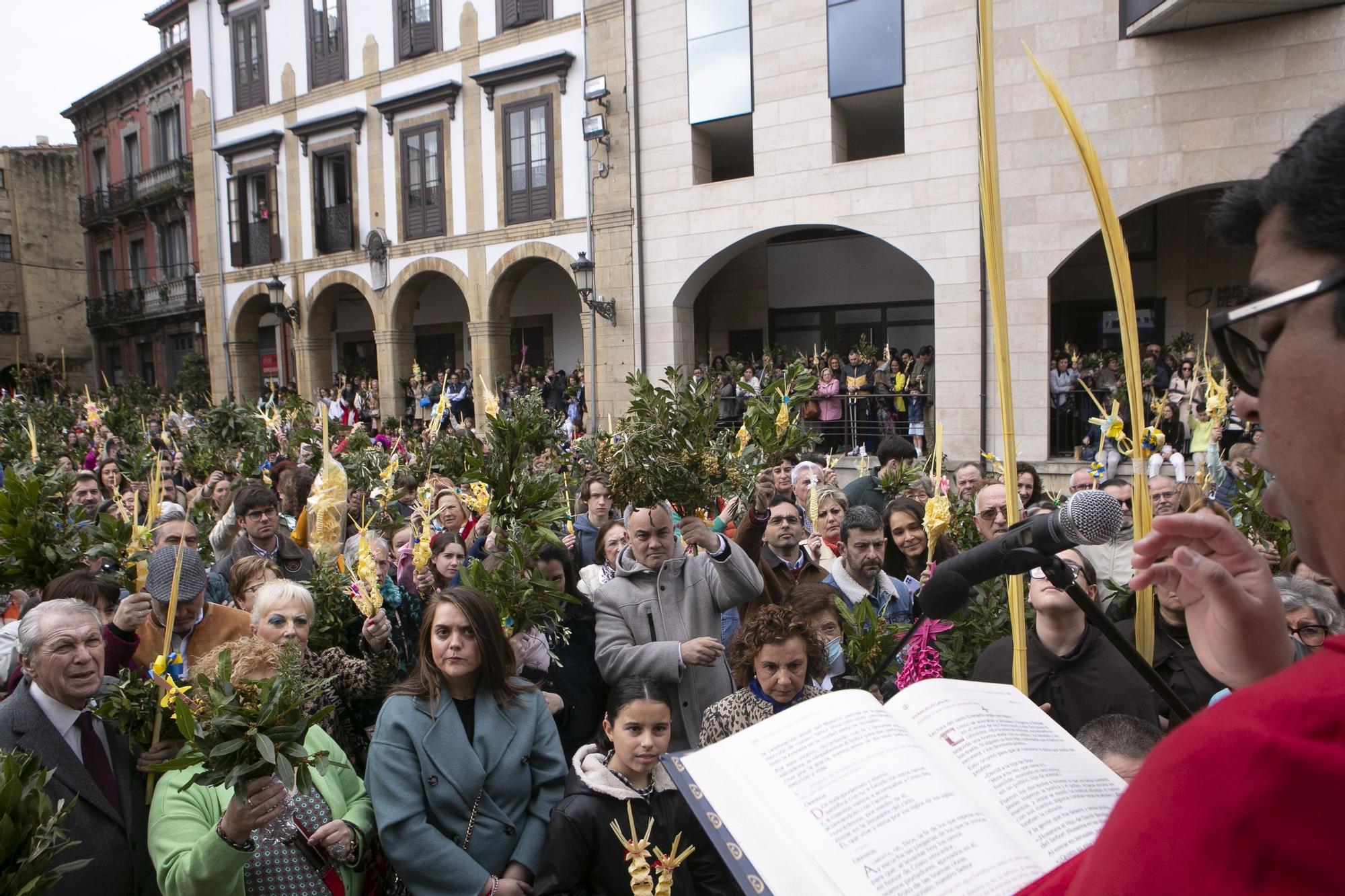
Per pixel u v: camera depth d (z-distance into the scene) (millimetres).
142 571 3779
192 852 2436
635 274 16281
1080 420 13141
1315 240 629
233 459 10297
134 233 29156
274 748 2297
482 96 18406
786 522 5035
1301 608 3127
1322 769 531
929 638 3066
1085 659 2979
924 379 14375
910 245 13750
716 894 2846
